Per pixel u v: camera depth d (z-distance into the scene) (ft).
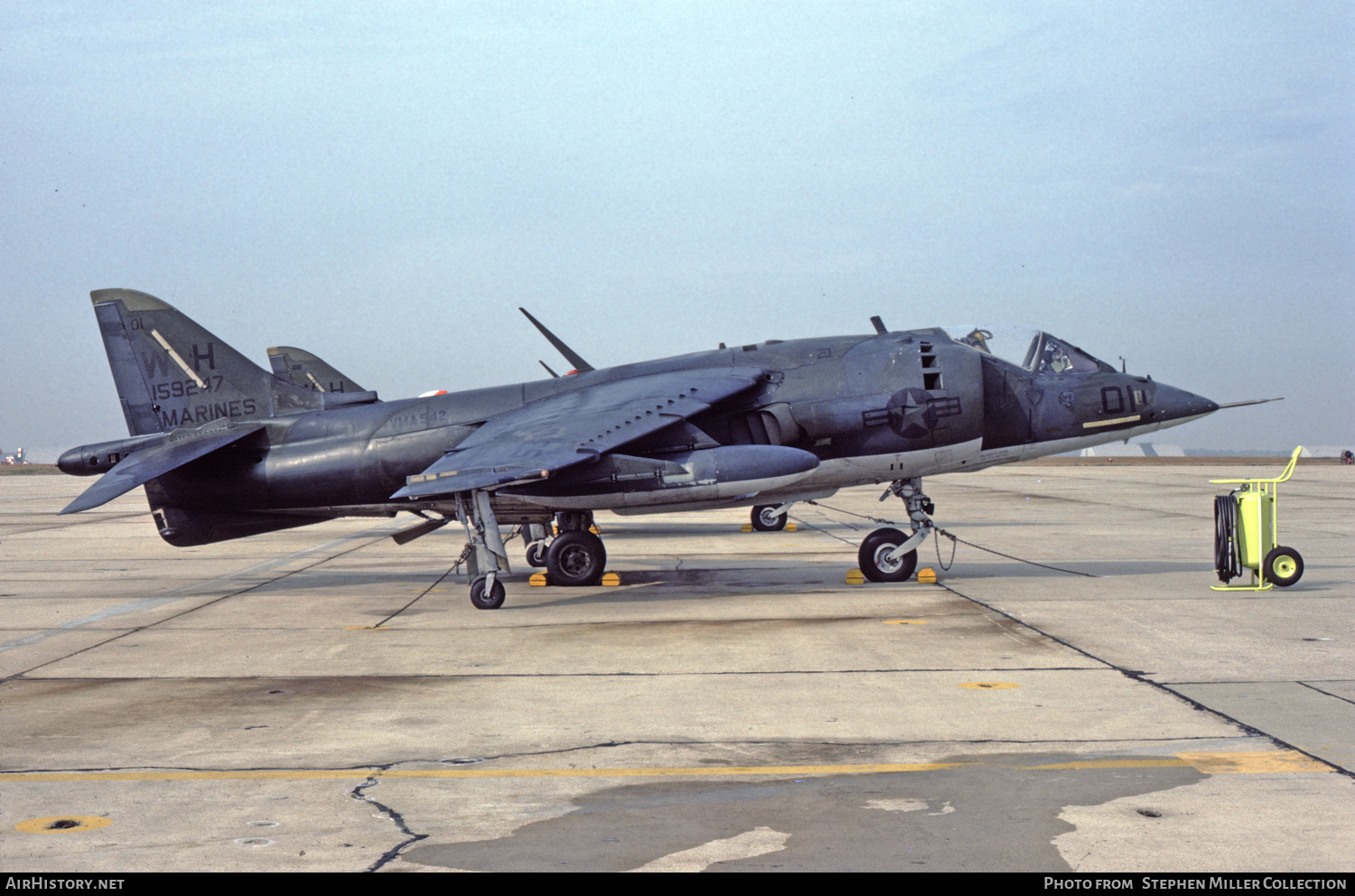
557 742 22.68
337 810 18.38
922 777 19.81
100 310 52.70
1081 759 20.80
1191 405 49.47
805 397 48.11
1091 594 43.01
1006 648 32.09
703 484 45.01
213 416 52.39
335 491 51.01
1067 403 48.75
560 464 40.75
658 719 24.38
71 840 16.99
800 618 38.34
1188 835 16.66
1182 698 25.53
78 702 27.20
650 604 42.70
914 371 47.73
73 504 43.09
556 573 48.49
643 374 51.31
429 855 16.20
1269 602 40.52
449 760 21.43
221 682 29.48
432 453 50.65
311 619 41.14
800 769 20.43
